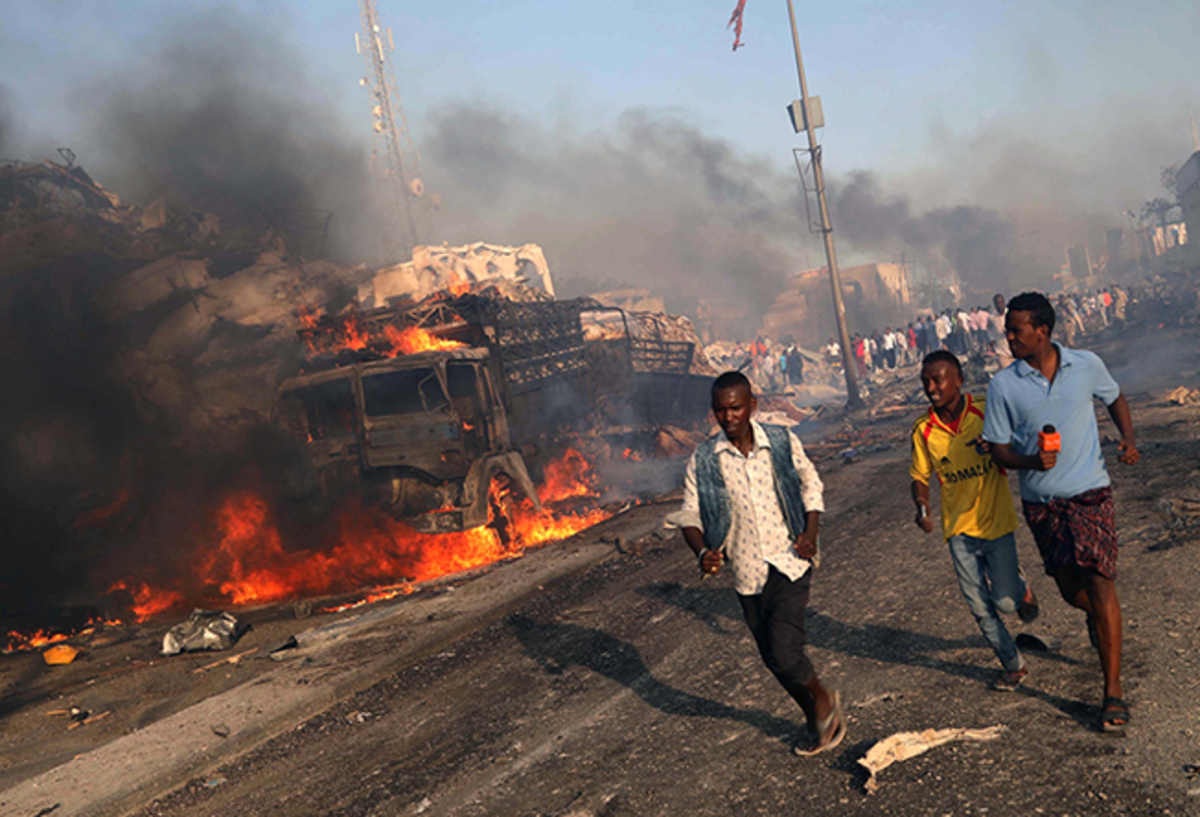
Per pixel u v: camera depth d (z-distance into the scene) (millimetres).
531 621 6652
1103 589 3268
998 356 14906
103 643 8656
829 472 11492
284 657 6676
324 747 4805
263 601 10055
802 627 3439
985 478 3617
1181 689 3412
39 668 7871
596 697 4801
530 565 8492
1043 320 3295
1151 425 10602
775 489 3447
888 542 7016
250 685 5984
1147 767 2904
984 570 3732
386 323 11977
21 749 5613
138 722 5797
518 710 4824
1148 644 3926
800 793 3232
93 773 4695
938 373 3627
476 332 11578
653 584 7086
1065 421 3297
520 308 12547
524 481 11383
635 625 6078
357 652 6371
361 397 10844
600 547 8719
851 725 3729
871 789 3105
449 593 7840
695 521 3523
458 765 4176
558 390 13469
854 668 4406
